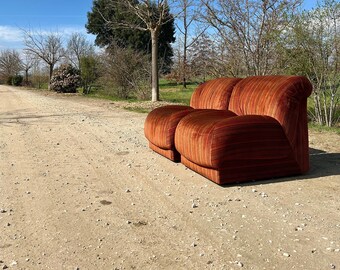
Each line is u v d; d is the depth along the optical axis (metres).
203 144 4.84
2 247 3.39
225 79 6.80
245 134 4.79
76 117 12.29
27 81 51.81
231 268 2.95
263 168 4.97
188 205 4.27
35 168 5.98
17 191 4.89
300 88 5.02
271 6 10.20
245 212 4.02
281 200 4.32
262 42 10.50
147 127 6.88
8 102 19.95
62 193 4.79
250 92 5.71
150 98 18.56
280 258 3.08
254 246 3.29
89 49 39.31
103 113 13.28
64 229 3.74
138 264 3.06
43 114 13.40
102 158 6.58
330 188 4.67
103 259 3.16
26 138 8.55
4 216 4.09
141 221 3.89
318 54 8.98
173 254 3.21
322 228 3.59
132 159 6.46
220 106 6.41
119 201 4.48
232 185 4.87
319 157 6.20
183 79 24.09
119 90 20.81
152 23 16.28
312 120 9.69
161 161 6.25
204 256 3.15
